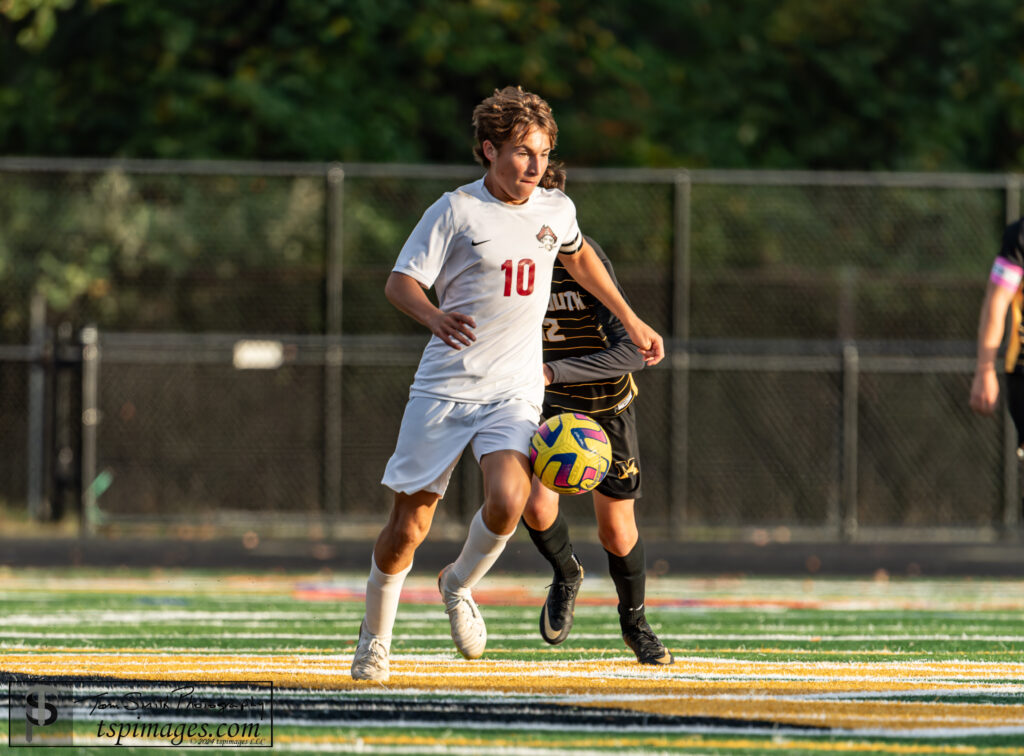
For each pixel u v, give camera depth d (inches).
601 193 2253.9
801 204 2432.3
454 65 2630.4
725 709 660.1
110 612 1183.6
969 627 1128.8
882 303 2271.2
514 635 1034.7
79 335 1956.2
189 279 2260.1
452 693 703.7
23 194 2276.1
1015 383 1038.4
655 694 706.8
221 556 1803.6
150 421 2057.1
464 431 716.7
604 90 2812.5
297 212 2300.7
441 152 2657.5
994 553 1918.1
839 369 2018.9
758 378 2096.5
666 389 2039.9
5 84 2792.8
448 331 682.8
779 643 992.9
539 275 720.3
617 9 2967.5
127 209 2285.9
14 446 2154.3
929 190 2426.2
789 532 2065.7
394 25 2642.7
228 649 918.4
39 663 821.9
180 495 2057.1
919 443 2106.3
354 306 2223.2
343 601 1314.0
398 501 729.0
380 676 749.3
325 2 2598.4
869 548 1884.8
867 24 2979.8
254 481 2055.9
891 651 946.7
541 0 2785.4
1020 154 2957.7
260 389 2058.3
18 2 2411.4
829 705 678.5
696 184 2421.3
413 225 2336.4
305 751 558.6
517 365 721.6
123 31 2647.6
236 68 2623.0
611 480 819.4
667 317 2095.2
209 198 2300.7
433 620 1135.0
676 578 1737.2
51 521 1969.7
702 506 2082.9
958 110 2952.8
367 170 2052.2
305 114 2544.3
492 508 700.7
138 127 2586.1
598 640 996.6
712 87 2945.4
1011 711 666.2
